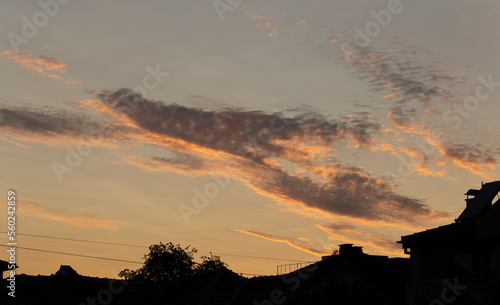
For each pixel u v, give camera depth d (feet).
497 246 87.40
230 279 133.80
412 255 101.09
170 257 234.79
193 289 132.77
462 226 95.09
